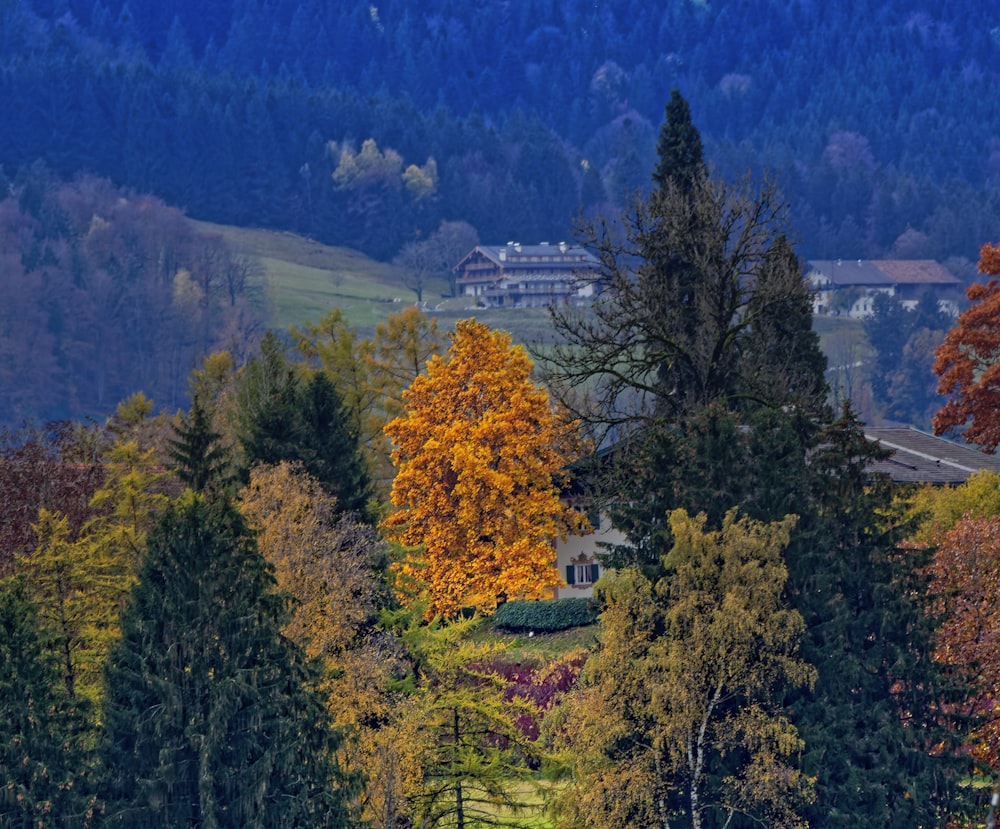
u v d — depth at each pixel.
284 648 116.19
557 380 175.75
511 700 146.50
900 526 131.88
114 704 111.44
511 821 140.25
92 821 108.75
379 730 128.75
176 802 109.38
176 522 116.56
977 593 136.88
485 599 180.50
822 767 122.25
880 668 127.94
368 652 134.50
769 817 120.56
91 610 143.12
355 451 171.50
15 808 106.31
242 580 116.81
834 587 129.25
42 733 108.75
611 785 119.31
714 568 121.94
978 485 171.50
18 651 110.69
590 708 121.62
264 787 109.12
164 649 112.50
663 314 178.25
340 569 141.00
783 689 124.12
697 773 120.69
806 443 136.50
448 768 131.12
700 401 169.12
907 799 122.62
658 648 120.75
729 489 130.75
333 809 112.56
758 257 180.00
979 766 125.00
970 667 131.38
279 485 146.00
